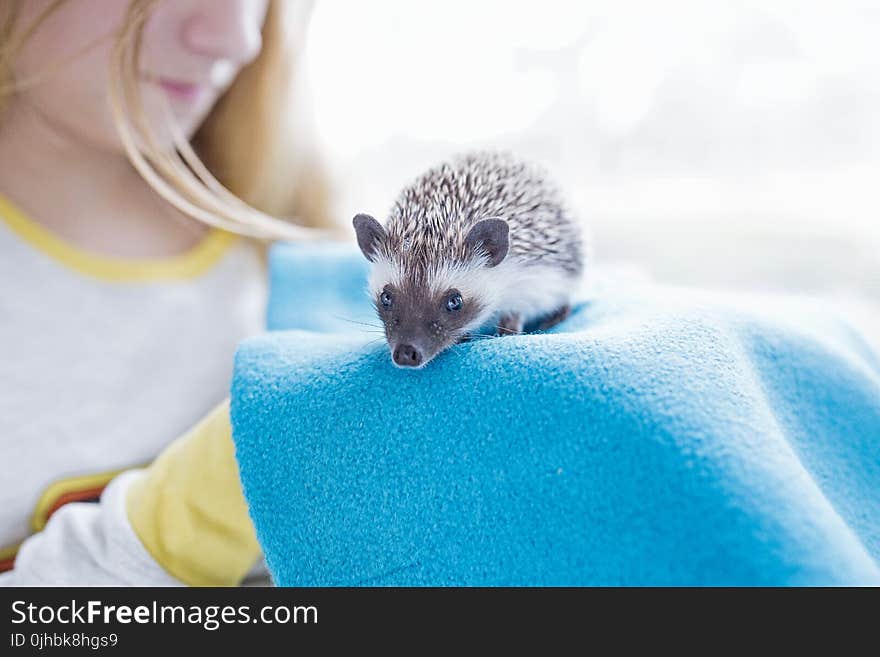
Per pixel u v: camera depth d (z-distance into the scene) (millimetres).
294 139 431
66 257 362
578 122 497
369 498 224
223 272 408
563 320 302
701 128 484
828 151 467
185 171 367
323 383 238
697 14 470
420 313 301
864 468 236
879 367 284
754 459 198
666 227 478
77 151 366
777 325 250
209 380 386
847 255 448
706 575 181
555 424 215
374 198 539
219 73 357
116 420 357
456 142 516
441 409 226
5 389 336
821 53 459
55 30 326
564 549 207
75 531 264
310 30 427
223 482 248
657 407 210
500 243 301
